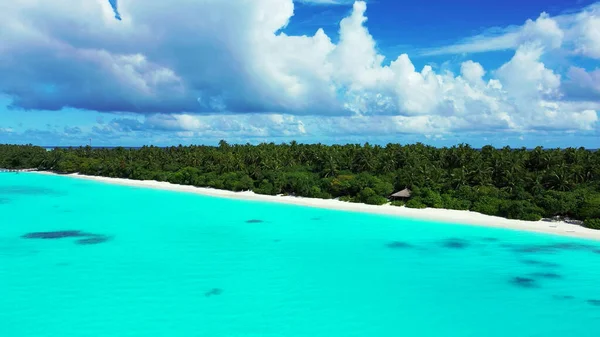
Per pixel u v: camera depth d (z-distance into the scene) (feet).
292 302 123.65
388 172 340.18
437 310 120.06
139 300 122.62
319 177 354.54
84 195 350.43
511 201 258.16
